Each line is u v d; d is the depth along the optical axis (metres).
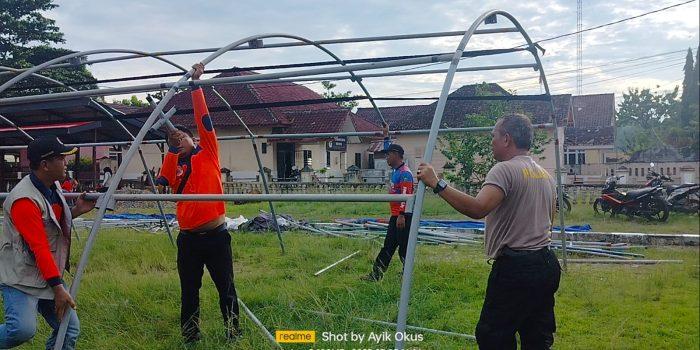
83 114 11.05
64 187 13.27
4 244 3.74
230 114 23.89
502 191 3.39
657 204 13.07
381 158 28.14
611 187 14.64
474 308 5.90
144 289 6.23
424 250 9.38
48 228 3.78
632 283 6.77
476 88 19.08
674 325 5.33
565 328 5.26
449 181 18.53
